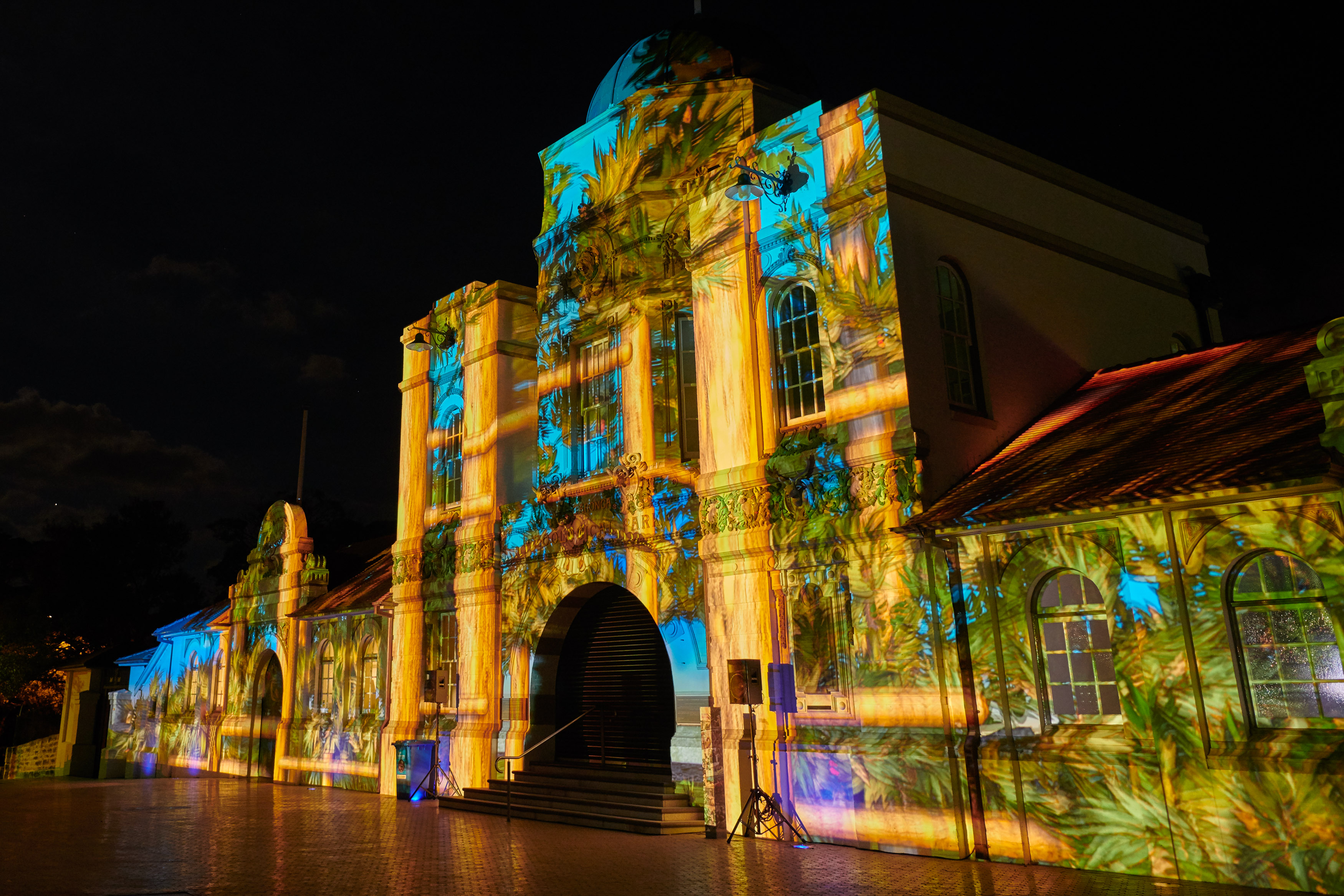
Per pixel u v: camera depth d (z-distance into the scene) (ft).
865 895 31.48
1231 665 33.04
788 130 47.88
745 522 47.24
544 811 51.88
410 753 64.28
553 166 62.49
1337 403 30.17
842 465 43.62
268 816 56.39
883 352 42.78
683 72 56.49
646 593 52.21
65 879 36.06
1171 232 58.85
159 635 107.76
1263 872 31.37
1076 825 35.58
